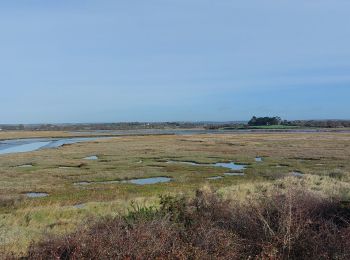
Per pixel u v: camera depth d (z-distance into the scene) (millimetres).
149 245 6469
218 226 7621
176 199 9922
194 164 42312
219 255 6445
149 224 7258
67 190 27016
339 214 8195
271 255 6258
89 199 22703
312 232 6867
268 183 19859
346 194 12109
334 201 9039
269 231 6941
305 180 19766
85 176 33688
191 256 6340
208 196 11055
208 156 49281
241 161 43688
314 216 7824
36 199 23047
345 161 41906
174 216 8250
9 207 20234
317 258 6328
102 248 6473
